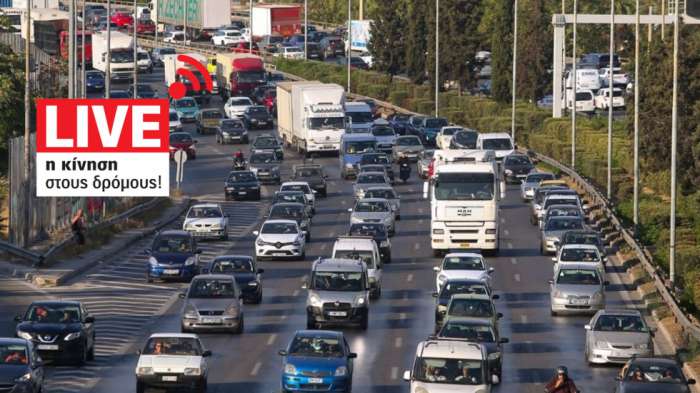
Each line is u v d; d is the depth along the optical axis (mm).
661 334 134750
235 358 120250
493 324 117875
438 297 133500
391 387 108875
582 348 126938
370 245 155750
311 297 134250
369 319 141250
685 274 158375
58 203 195125
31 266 166000
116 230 198250
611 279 165750
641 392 97562
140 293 155125
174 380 103812
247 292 148750
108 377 111875
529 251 187375
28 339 110688
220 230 196875
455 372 97625
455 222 180625
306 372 103062
